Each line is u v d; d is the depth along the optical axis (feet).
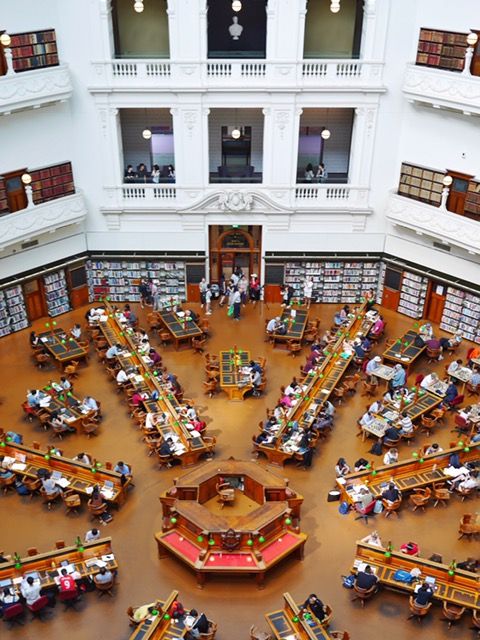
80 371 85.51
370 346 87.40
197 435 70.49
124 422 76.48
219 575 58.23
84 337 91.97
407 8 82.28
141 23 93.91
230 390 79.15
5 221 81.92
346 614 55.47
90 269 98.99
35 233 86.22
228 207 93.35
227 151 101.76
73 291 98.07
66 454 71.41
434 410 76.54
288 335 88.89
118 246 97.45
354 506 64.13
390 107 88.33
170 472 69.31
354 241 97.45
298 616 51.52
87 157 90.68
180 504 60.03
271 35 83.35
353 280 100.53
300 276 100.27
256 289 100.73
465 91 78.02
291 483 68.23
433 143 86.43
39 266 92.43
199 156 90.74
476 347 91.09
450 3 78.43
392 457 68.69
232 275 100.94
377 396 81.20
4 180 82.79
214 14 94.07
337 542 61.93
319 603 52.49
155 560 60.18
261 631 53.98
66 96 83.66
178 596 56.90
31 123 83.87
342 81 86.79
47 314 96.84
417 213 88.74
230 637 53.52
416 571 55.42
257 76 86.33
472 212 84.58
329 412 74.59
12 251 88.22
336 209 94.38
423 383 79.56
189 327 89.71
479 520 62.18
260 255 100.12
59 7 81.51
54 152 87.71
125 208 93.61
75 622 54.54
